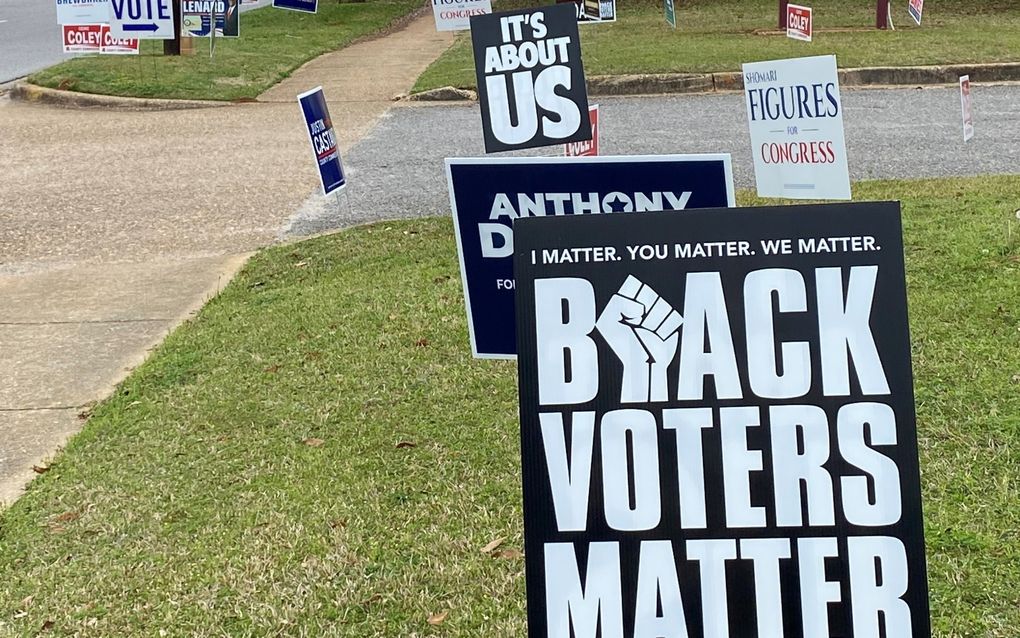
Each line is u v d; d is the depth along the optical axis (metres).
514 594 4.46
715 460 3.35
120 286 8.47
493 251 4.92
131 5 16.23
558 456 3.38
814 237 3.34
